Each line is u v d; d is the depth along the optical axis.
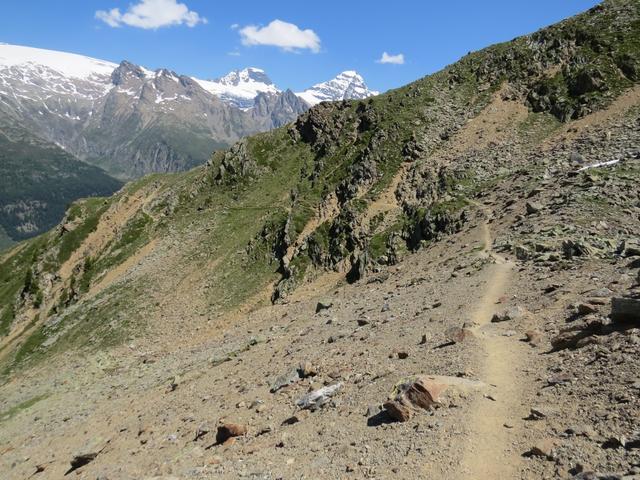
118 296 92.44
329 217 85.94
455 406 15.67
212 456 19.55
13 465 40.00
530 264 33.06
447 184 72.75
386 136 93.25
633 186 42.84
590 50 89.56
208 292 83.31
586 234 35.59
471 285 32.88
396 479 12.83
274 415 22.50
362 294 50.25
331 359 27.64
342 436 16.88
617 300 17.36
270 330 50.75
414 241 63.62
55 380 72.12
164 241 105.94
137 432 31.59
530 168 64.19
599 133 68.19
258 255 86.44
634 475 9.88
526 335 20.11
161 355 66.50
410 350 23.39
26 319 117.56
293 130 121.81
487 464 12.34
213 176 121.25
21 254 151.00
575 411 13.27
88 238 130.00
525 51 99.69
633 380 13.47
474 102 95.88
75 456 31.66
